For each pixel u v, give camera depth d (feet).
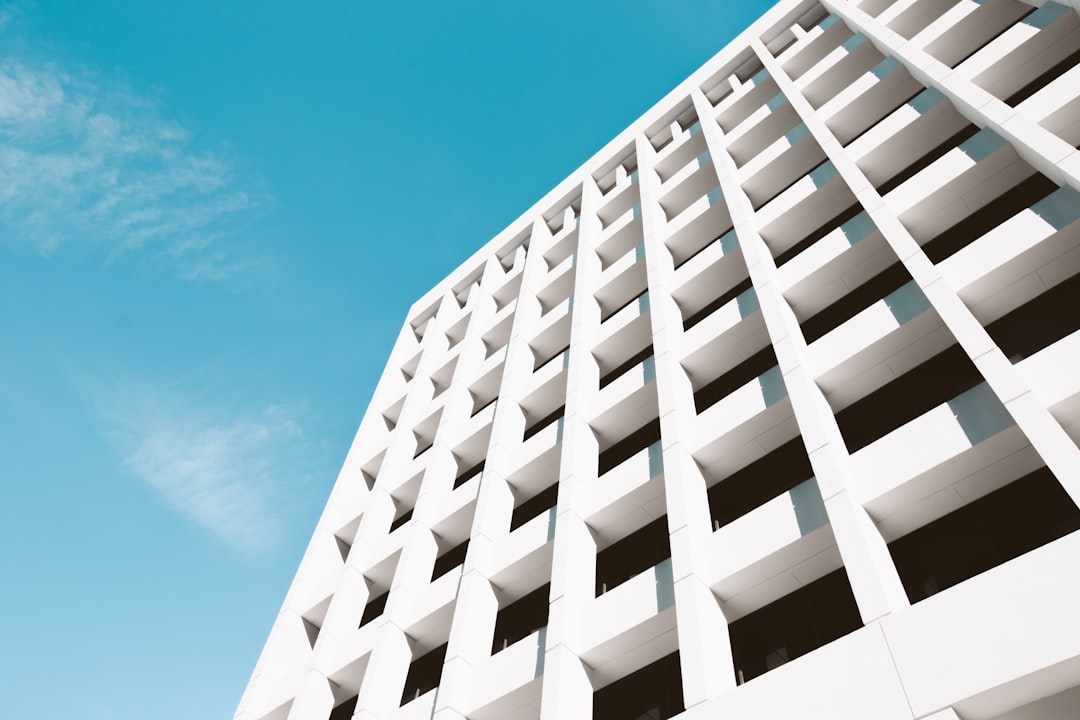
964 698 37.70
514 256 148.87
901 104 91.71
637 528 72.18
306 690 82.79
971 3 89.71
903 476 52.29
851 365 63.46
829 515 51.37
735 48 132.77
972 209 69.97
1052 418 46.19
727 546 58.80
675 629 57.72
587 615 63.57
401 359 146.82
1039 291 58.85
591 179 139.54
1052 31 74.43
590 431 83.61
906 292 65.31
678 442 68.54
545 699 57.06
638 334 92.58
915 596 50.29
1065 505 48.44
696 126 126.62
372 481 122.31
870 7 107.76
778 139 106.32
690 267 93.30
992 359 51.70
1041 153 60.80
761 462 68.59
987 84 77.25
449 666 67.87
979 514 51.57
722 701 46.26
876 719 39.45
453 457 104.32
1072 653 36.01
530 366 107.76
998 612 39.52
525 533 77.66
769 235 86.99
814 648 53.31
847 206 84.28
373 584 97.04
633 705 60.39
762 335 77.25
